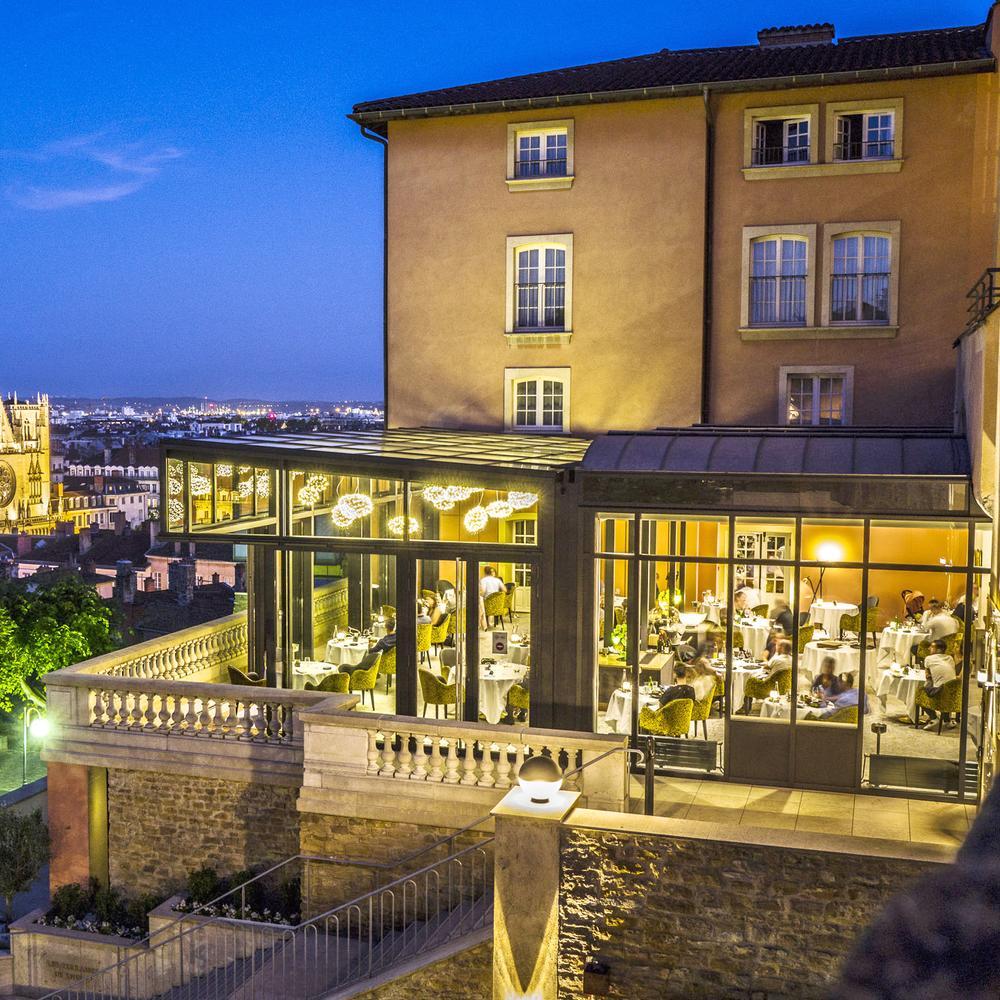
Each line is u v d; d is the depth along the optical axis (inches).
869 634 776.9
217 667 846.5
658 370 976.9
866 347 924.6
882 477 593.0
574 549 637.3
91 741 671.8
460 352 1032.2
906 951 31.9
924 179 901.8
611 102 963.3
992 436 567.8
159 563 3848.4
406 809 583.5
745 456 646.5
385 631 783.1
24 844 697.0
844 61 937.5
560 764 569.6
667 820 477.7
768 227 940.0
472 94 1036.5
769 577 731.4
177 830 663.1
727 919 459.2
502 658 696.4
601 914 475.8
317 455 689.6
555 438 916.0
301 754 627.5
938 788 596.1
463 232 1024.9
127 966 641.0
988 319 573.0
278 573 714.8
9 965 668.1
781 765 616.1
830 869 444.1
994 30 859.4
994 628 521.3
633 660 634.2
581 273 992.9
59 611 1446.9
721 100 946.7
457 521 662.5
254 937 615.8
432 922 573.3
